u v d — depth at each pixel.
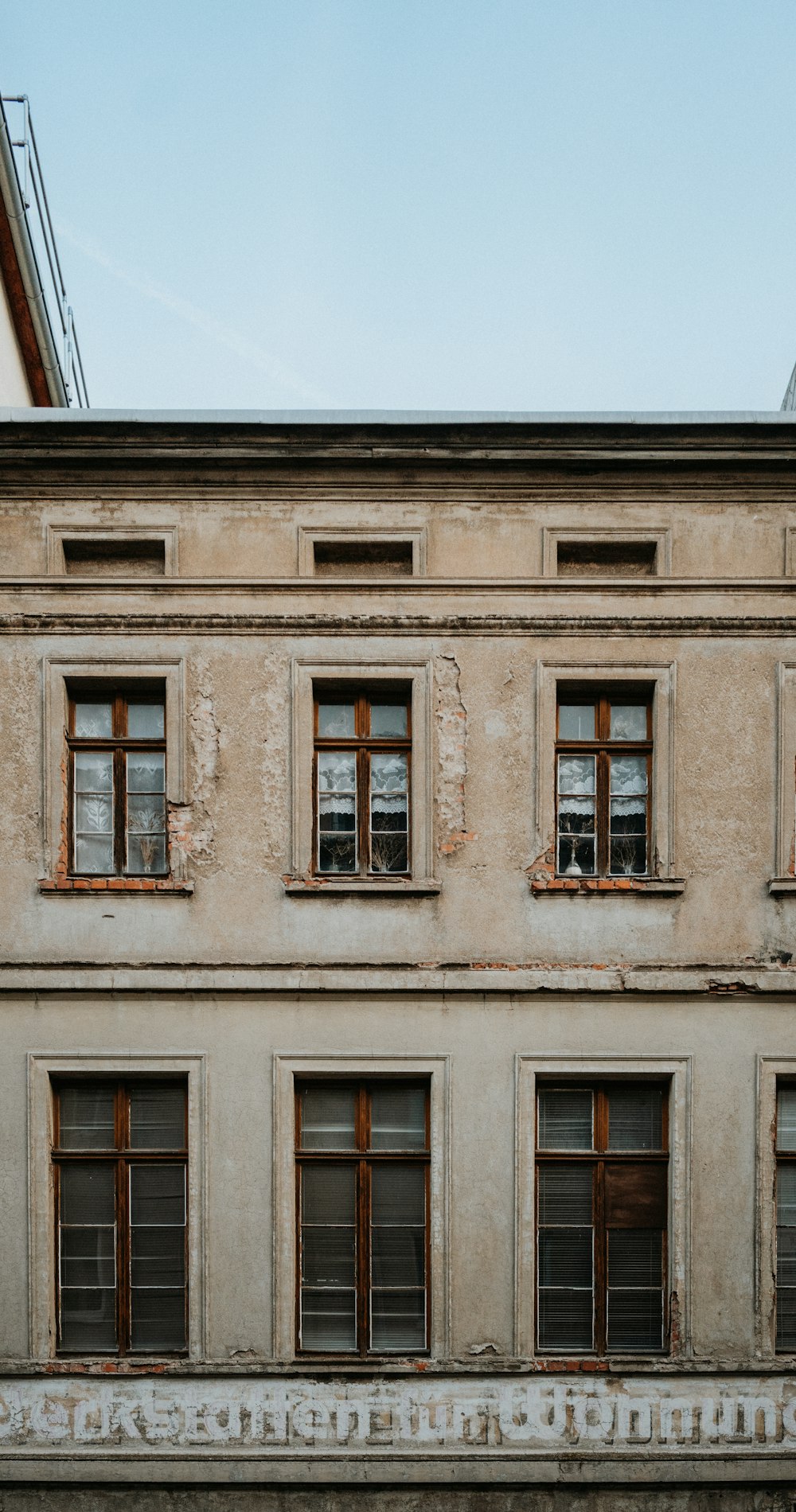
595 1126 7.64
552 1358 7.40
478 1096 7.47
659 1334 7.51
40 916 7.54
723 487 7.93
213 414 7.68
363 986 7.46
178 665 7.76
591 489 7.95
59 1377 7.23
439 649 7.78
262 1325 7.30
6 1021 7.49
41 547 7.91
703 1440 7.22
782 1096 7.66
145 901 7.56
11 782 7.69
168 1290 7.51
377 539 7.94
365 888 7.54
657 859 7.70
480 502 7.98
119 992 7.49
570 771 7.97
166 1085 7.65
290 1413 7.20
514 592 7.78
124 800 7.90
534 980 7.46
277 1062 7.45
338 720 7.98
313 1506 7.14
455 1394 7.23
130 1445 7.18
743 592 7.79
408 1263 7.55
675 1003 7.54
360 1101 7.62
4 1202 7.38
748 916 7.63
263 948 7.53
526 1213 7.40
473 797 7.71
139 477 7.90
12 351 10.80
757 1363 7.28
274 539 7.93
